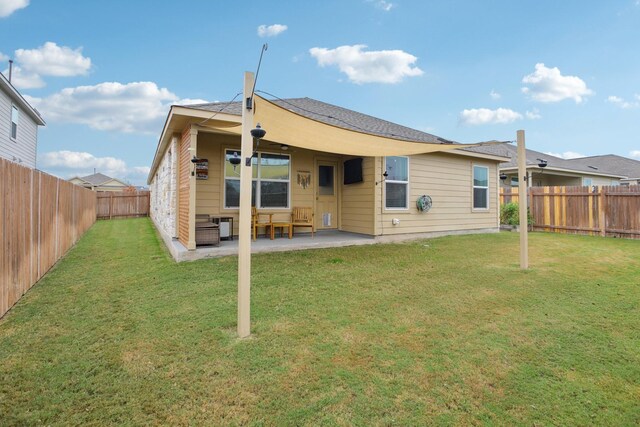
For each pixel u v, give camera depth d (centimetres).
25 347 336
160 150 1083
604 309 438
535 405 253
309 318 405
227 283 536
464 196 1162
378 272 614
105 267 663
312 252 780
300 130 613
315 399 257
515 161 1853
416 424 233
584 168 2044
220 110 658
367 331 372
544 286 537
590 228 1155
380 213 953
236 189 908
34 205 549
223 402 253
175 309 432
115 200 2078
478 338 357
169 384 275
